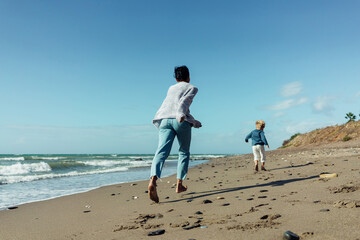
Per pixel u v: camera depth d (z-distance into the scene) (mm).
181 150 3980
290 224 1974
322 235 1661
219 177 6363
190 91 3518
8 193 5621
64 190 6039
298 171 5750
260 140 6895
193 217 2502
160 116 3549
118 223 2547
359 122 21453
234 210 2650
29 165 13328
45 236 2344
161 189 5133
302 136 27094
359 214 2016
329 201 2596
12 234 2496
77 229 2496
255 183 4625
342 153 10359
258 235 1792
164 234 2018
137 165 18141
